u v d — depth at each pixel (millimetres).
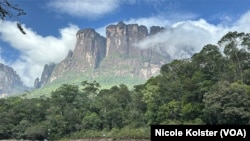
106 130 126500
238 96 76750
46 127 138250
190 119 90125
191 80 98062
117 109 128750
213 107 78375
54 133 137875
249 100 76562
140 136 102938
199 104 89562
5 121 147625
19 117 151250
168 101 105562
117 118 127562
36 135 140125
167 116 99062
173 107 97562
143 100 113938
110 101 136250
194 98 94188
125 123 122875
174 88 105250
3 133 146250
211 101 79812
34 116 151250
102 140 117625
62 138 135250
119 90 148500
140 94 124438
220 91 79500
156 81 120688
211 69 106688
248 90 79875
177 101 98938
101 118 134125
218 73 103438
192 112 89250
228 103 77062
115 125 127562
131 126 116750
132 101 131750
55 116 139000
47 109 150375
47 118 143750
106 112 130375
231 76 97312
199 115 88312
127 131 108625
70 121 137750
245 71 95625
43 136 139250
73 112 138750
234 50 106812
